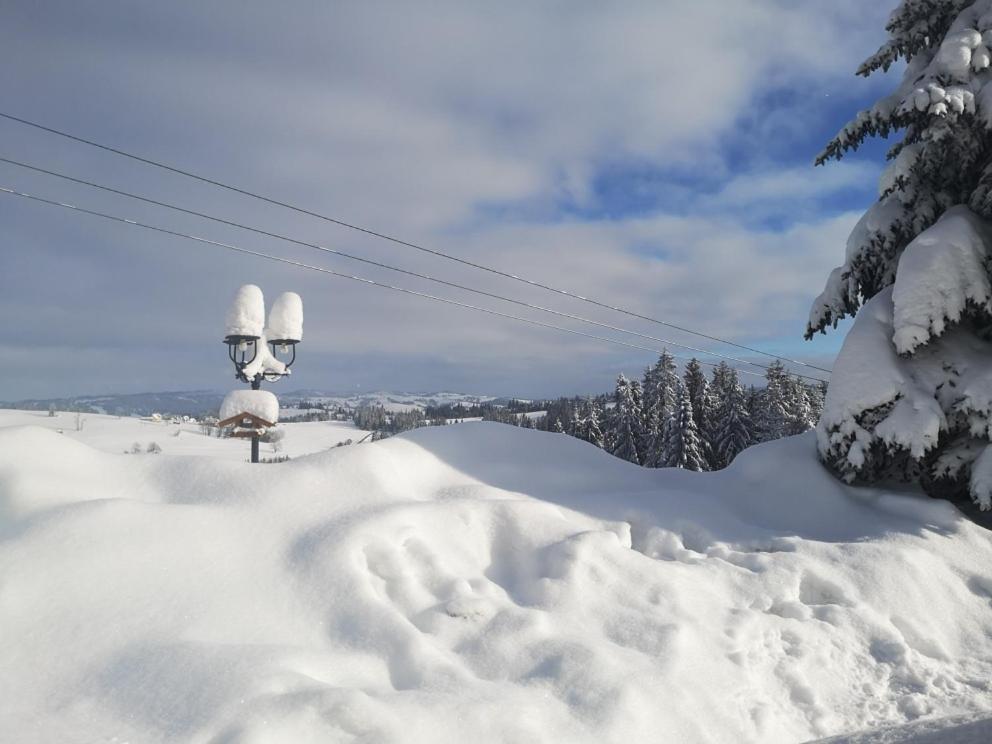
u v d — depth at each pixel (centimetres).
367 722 350
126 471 611
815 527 782
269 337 1006
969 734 343
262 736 328
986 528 808
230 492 592
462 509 647
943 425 786
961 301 812
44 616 409
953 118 869
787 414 4300
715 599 589
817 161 1067
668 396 4819
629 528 718
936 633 599
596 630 518
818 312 1086
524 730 379
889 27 1041
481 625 496
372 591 502
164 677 373
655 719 418
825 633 569
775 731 455
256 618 457
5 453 548
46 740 325
